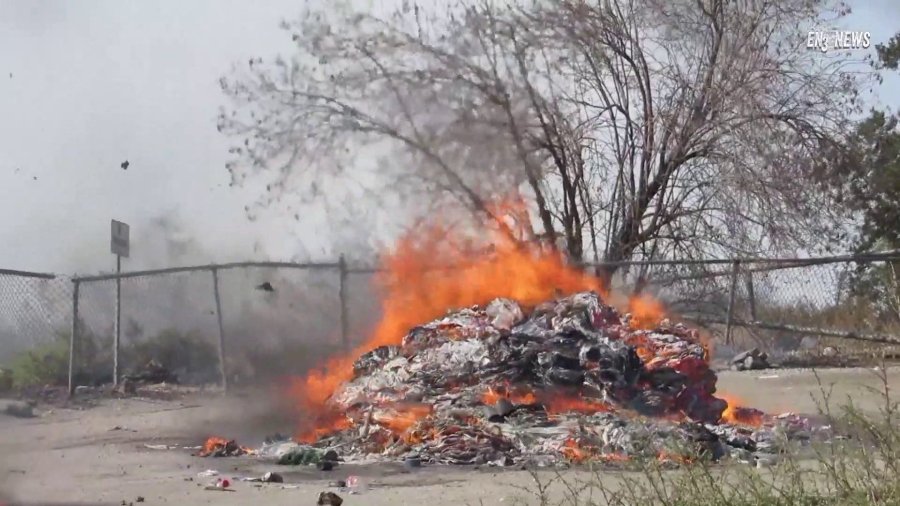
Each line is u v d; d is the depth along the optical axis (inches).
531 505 594.6
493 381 882.1
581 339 909.2
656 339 933.8
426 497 633.0
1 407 1103.6
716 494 496.1
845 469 506.0
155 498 646.5
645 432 747.4
